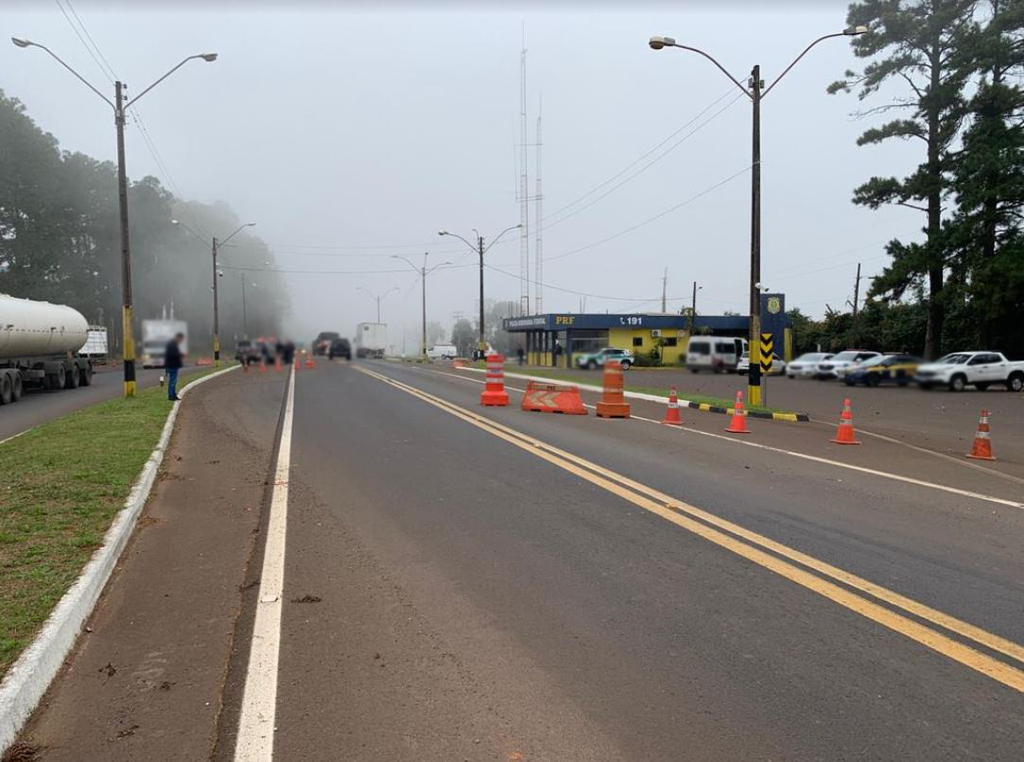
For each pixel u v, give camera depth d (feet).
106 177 194.08
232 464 35.45
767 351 69.67
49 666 13.37
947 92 119.75
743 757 11.02
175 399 65.05
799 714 12.26
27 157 181.68
